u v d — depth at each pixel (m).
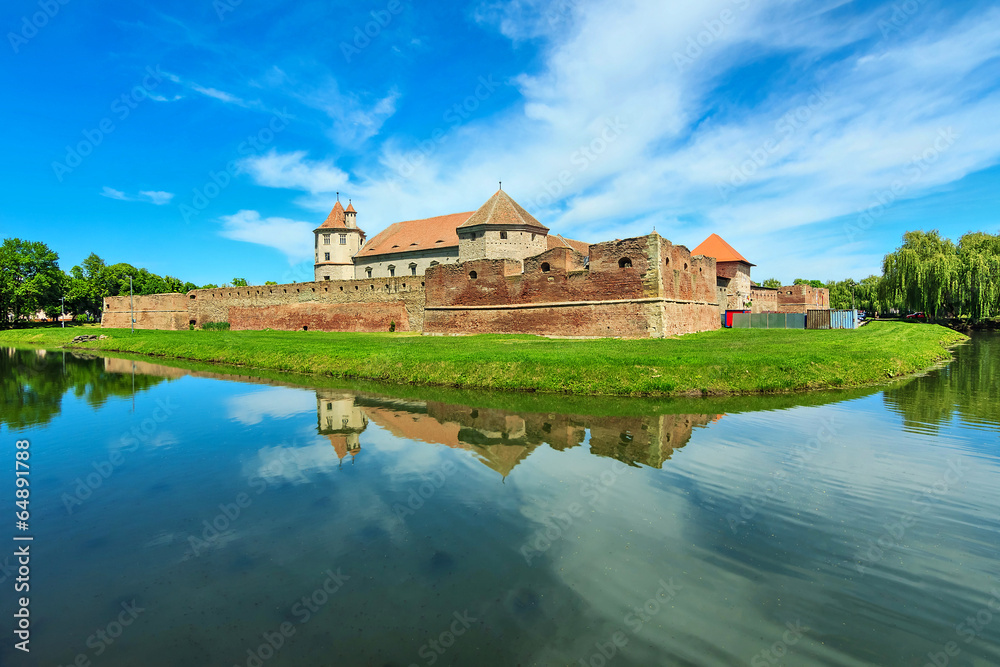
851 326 40.03
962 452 10.00
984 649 4.44
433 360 20.50
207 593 5.65
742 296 56.78
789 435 11.30
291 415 14.95
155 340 40.53
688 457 9.84
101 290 80.69
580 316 28.70
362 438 12.05
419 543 6.66
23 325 76.81
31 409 16.70
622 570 5.86
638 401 15.34
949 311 50.00
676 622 4.88
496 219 46.34
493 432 12.20
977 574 5.66
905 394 15.78
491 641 4.67
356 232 65.31
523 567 5.98
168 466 10.38
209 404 17.06
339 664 4.40
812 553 6.16
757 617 4.95
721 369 16.70
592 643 4.60
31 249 74.69
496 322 32.78
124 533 7.27
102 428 13.85
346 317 45.50
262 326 50.69
